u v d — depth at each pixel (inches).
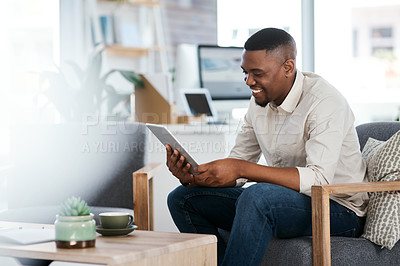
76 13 218.8
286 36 80.1
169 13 250.4
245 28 207.0
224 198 83.4
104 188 108.9
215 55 152.6
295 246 72.9
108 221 63.9
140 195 86.6
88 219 57.1
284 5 195.0
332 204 77.4
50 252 54.6
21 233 62.9
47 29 219.1
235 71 154.4
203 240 62.4
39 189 108.6
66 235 56.0
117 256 52.1
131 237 62.7
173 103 138.0
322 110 78.2
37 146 109.6
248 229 70.0
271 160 86.8
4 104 205.9
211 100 149.5
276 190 72.8
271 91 80.4
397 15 239.1
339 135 77.4
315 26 188.4
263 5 201.0
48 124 110.1
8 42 215.3
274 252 74.6
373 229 76.1
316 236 70.9
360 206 80.7
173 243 58.8
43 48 219.0
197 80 151.8
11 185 109.0
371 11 240.5
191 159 75.5
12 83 209.9
